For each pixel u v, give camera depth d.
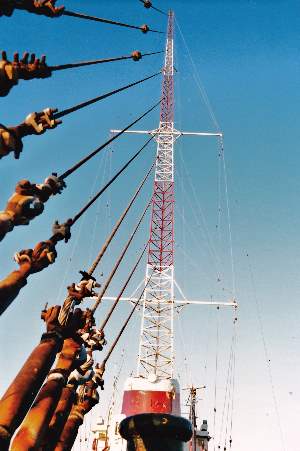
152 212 63.41
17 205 8.20
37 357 8.45
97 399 11.57
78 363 9.87
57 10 9.00
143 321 57.56
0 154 8.12
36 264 8.67
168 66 74.19
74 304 9.59
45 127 8.76
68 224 9.46
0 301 7.87
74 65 11.45
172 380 52.28
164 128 70.81
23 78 8.37
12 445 7.78
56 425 9.44
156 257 61.12
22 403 7.60
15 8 8.57
